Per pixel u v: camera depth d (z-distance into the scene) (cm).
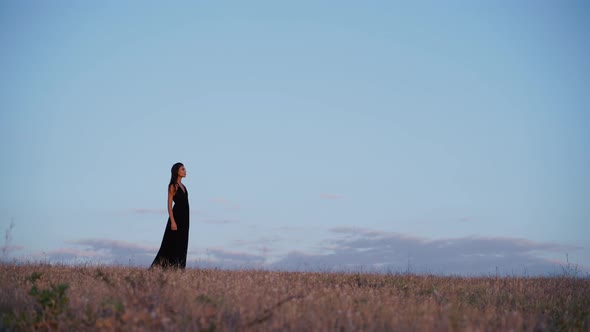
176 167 1557
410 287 1309
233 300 959
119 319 812
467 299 1171
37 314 895
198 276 1278
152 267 1499
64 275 1295
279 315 852
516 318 916
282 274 1424
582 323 980
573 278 1550
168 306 872
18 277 1253
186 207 1561
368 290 1216
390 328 820
